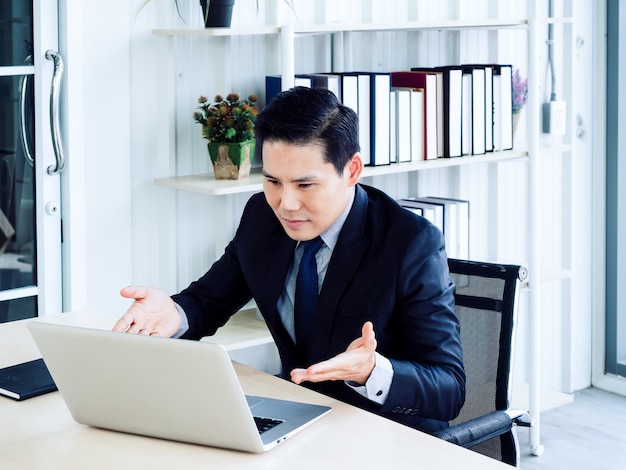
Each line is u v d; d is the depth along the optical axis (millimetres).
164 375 1490
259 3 3191
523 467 3451
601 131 4125
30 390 1775
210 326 2143
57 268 2936
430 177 3699
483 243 3896
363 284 1896
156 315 1976
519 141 3891
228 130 2910
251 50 3201
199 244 3201
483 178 3855
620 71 4062
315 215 1792
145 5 2971
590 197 4164
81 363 1559
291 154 1729
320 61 3365
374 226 1932
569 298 4113
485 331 2133
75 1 2830
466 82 3373
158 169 3053
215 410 1480
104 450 1528
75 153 2893
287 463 1460
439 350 1841
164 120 3025
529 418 2031
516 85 3654
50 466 1466
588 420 3887
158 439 1574
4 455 1511
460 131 3375
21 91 2834
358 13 3428
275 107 1742
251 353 3381
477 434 1836
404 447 1516
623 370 4207
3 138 2814
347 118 1771
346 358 1624
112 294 3018
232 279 2158
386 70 3527
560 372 4172
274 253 2029
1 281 2861
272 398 1752
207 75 3121
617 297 4207
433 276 1881
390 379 1697
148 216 3070
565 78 3963
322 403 1733
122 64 2949
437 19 3631
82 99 2887
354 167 1834
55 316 2285
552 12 3912
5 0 2758
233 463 1465
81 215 2926
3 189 2832
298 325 1984
